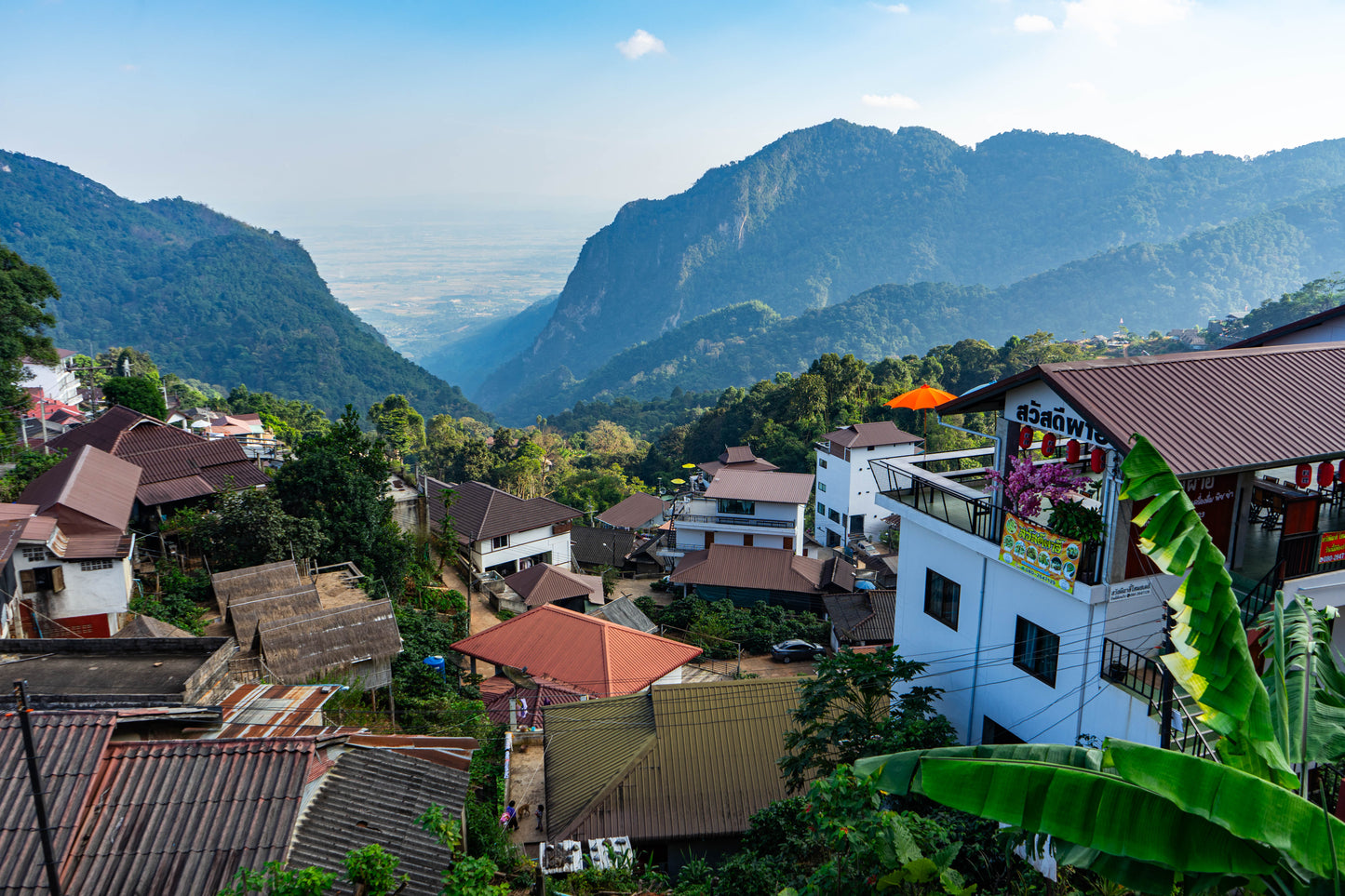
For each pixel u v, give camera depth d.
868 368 101.81
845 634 36.75
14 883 8.17
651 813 16.45
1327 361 12.62
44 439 52.88
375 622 21.09
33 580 21.95
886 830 8.19
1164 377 11.67
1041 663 12.62
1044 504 14.10
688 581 46.34
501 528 46.38
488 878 8.75
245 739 10.12
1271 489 13.11
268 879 8.05
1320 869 4.93
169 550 31.00
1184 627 5.69
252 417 98.62
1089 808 5.48
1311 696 6.46
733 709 18.66
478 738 21.66
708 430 114.38
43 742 9.52
